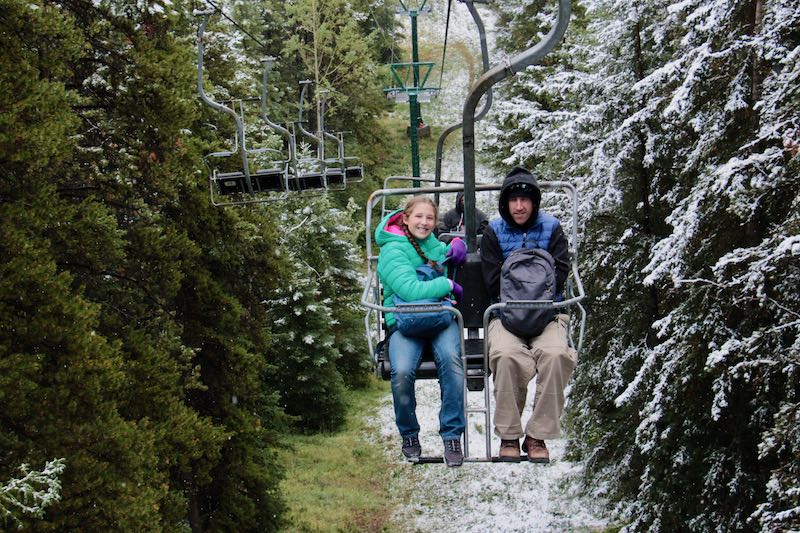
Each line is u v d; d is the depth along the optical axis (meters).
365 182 42.09
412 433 6.02
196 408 15.17
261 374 17.83
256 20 37.41
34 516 7.91
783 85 8.99
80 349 9.77
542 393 5.78
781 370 9.12
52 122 9.55
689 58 10.59
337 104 38.78
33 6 9.93
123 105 12.41
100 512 9.62
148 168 12.36
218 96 16.91
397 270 5.96
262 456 16.16
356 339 29.69
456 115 54.12
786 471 8.25
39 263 9.48
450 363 5.89
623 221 13.87
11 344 9.67
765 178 9.12
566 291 6.57
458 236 7.82
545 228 6.28
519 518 19.47
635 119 12.19
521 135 28.33
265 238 16.19
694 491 11.59
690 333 10.45
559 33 5.91
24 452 9.31
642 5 13.01
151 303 13.66
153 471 10.62
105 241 10.91
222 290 15.19
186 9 14.28
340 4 39.12
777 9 9.58
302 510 20.12
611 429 14.16
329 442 24.95
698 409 11.18
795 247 8.25
